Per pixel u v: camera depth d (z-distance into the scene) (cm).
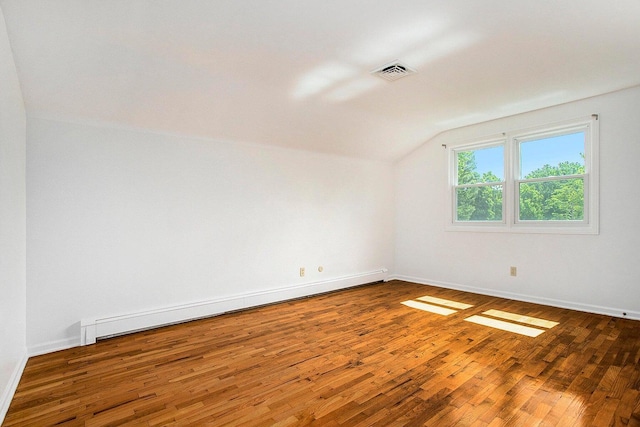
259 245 414
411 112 407
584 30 229
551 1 197
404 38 238
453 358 257
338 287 493
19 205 240
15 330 224
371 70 289
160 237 340
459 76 304
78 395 206
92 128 303
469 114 419
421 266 539
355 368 241
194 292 361
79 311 294
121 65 255
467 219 488
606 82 325
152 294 334
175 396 205
